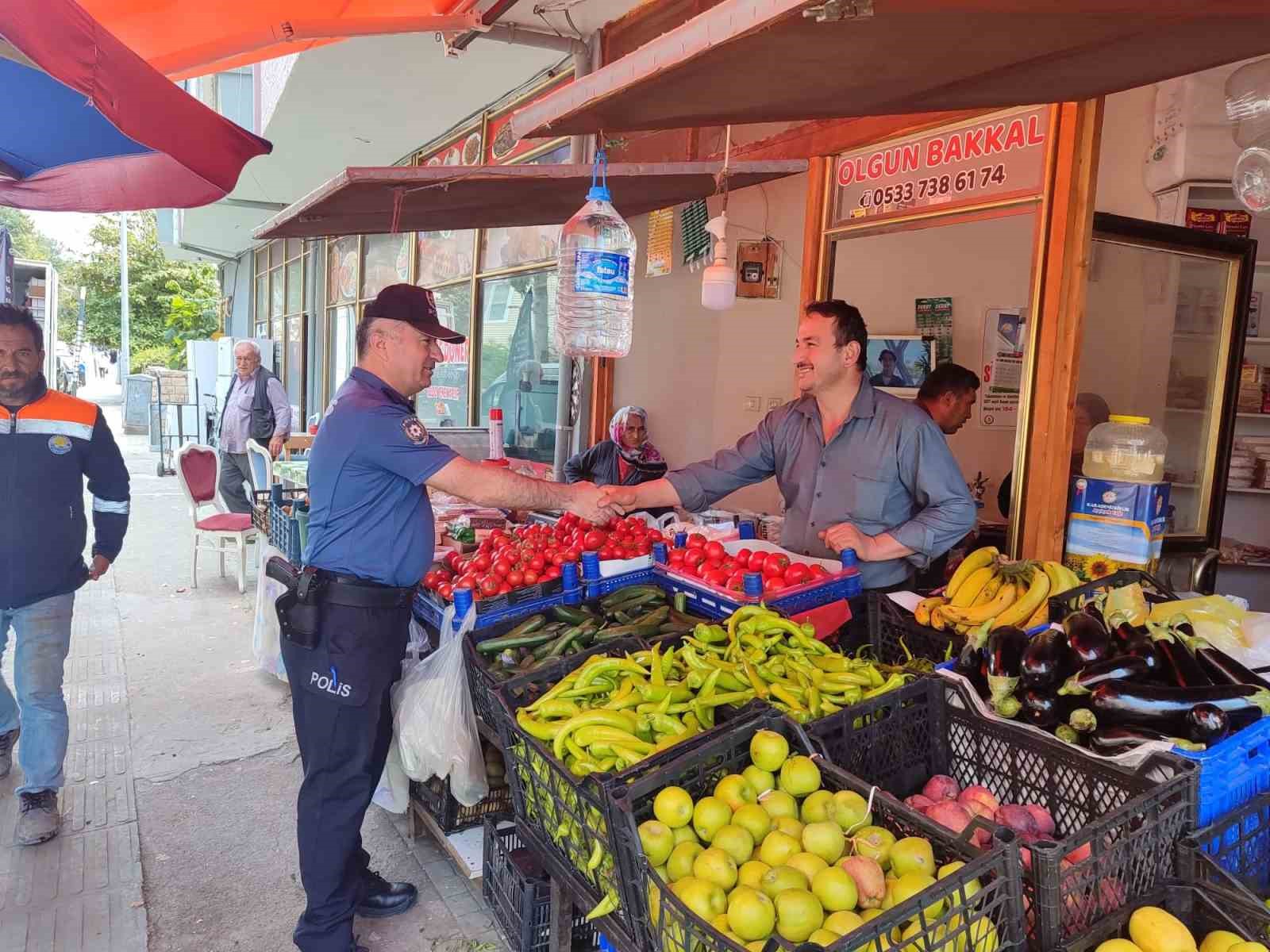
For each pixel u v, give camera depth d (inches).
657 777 62.4
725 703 78.0
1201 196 163.9
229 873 116.2
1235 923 54.3
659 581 115.9
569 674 85.7
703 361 226.1
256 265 698.2
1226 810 63.0
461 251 314.8
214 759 149.8
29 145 158.6
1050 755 67.4
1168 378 140.4
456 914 107.7
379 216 180.5
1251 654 75.8
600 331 149.6
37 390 125.0
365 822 130.8
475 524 162.9
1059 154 115.6
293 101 282.7
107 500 134.3
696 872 57.6
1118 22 65.9
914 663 91.0
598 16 198.2
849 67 74.2
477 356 302.5
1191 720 64.8
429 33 211.9
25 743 124.0
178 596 257.8
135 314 1428.4
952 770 75.3
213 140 113.8
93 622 228.1
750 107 88.5
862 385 116.8
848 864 56.8
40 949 99.8
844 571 105.8
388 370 100.1
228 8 160.7
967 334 216.1
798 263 211.2
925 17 60.6
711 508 221.6
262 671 194.4
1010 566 95.2
